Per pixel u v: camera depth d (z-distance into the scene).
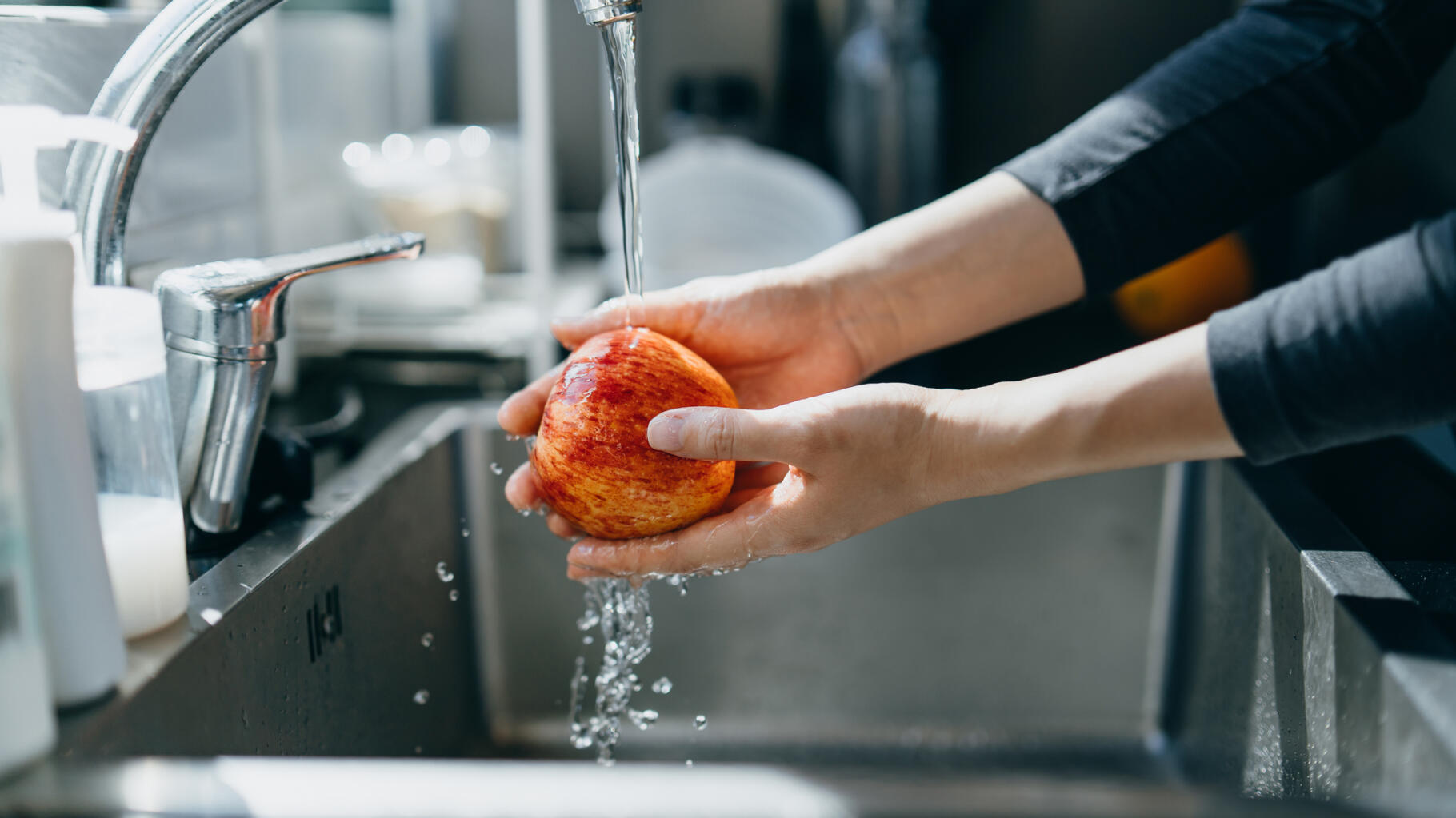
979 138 1.54
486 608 0.81
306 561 0.54
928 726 0.83
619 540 0.53
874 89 1.41
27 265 0.34
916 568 0.84
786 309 0.63
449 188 1.14
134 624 0.43
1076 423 0.49
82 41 0.58
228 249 0.80
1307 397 0.46
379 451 0.71
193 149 0.74
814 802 0.31
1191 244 0.64
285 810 0.31
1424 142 1.15
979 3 1.49
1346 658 0.44
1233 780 0.62
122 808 0.31
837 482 0.50
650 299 0.62
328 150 1.16
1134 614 0.82
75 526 0.36
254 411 0.52
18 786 0.32
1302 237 1.38
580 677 0.68
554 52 1.49
